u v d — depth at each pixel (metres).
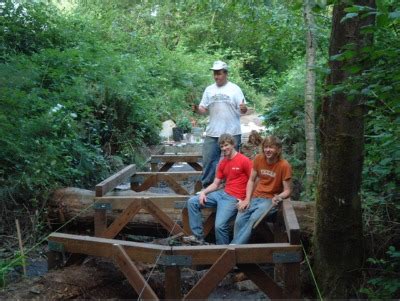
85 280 4.04
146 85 13.04
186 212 5.18
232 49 19.91
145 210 5.34
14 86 6.70
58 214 5.75
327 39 6.14
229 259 3.68
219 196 4.98
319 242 4.05
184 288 4.30
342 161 3.73
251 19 6.50
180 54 17.52
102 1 19.11
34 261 5.00
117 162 8.67
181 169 9.34
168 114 13.27
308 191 5.71
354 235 3.95
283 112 8.12
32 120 6.38
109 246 3.93
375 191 4.77
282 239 4.64
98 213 5.10
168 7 19.17
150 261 3.77
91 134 8.37
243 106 6.14
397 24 3.22
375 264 4.15
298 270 3.75
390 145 4.08
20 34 9.91
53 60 8.89
